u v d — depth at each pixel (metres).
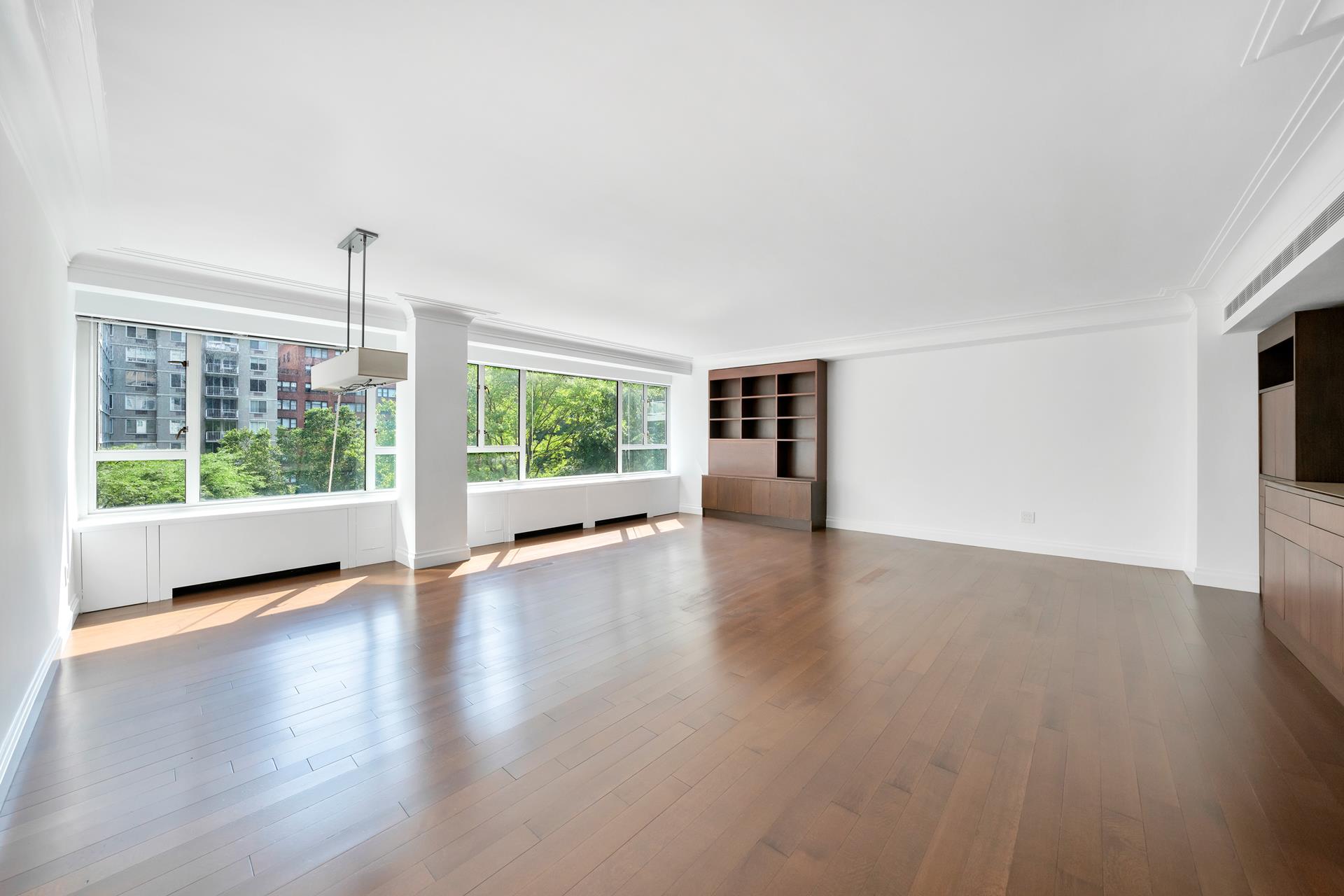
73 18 1.57
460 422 5.50
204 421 4.70
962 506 6.52
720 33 1.70
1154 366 5.33
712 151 2.42
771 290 4.68
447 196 2.85
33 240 2.45
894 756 2.20
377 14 1.60
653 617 3.88
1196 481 4.66
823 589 4.59
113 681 2.85
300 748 2.25
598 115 2.15
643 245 3.58
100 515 4.17
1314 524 2.97
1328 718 2.50
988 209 3.02
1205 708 2.59
